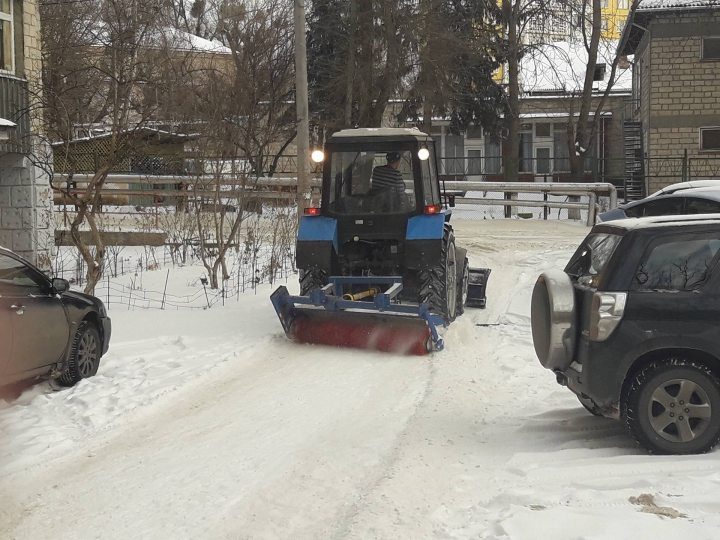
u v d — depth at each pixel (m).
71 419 6.91
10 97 15.33
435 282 10.16
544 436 6.40
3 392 7.47
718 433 5.68
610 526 4.30
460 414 7.08
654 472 5.33
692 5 31.92
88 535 4.62
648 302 5.75
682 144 33.25
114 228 20.77
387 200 10.41
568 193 24.33
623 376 5.76
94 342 8.44
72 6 21.00
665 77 33.06
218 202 16.36
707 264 5.84
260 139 17.83
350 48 28.03
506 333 10.62
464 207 32.28
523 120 42.25
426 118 29.42
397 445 6.15
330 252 10.29
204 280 13.02
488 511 4.73
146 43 14.31
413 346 9.36
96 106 16.41
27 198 16.56
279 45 19.86
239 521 4.77
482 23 31.05
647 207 13.45
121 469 5.72
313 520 4.78
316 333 9.87
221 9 28.89
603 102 33.00
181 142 16.14
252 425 6.76
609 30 39.28
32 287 7.55
